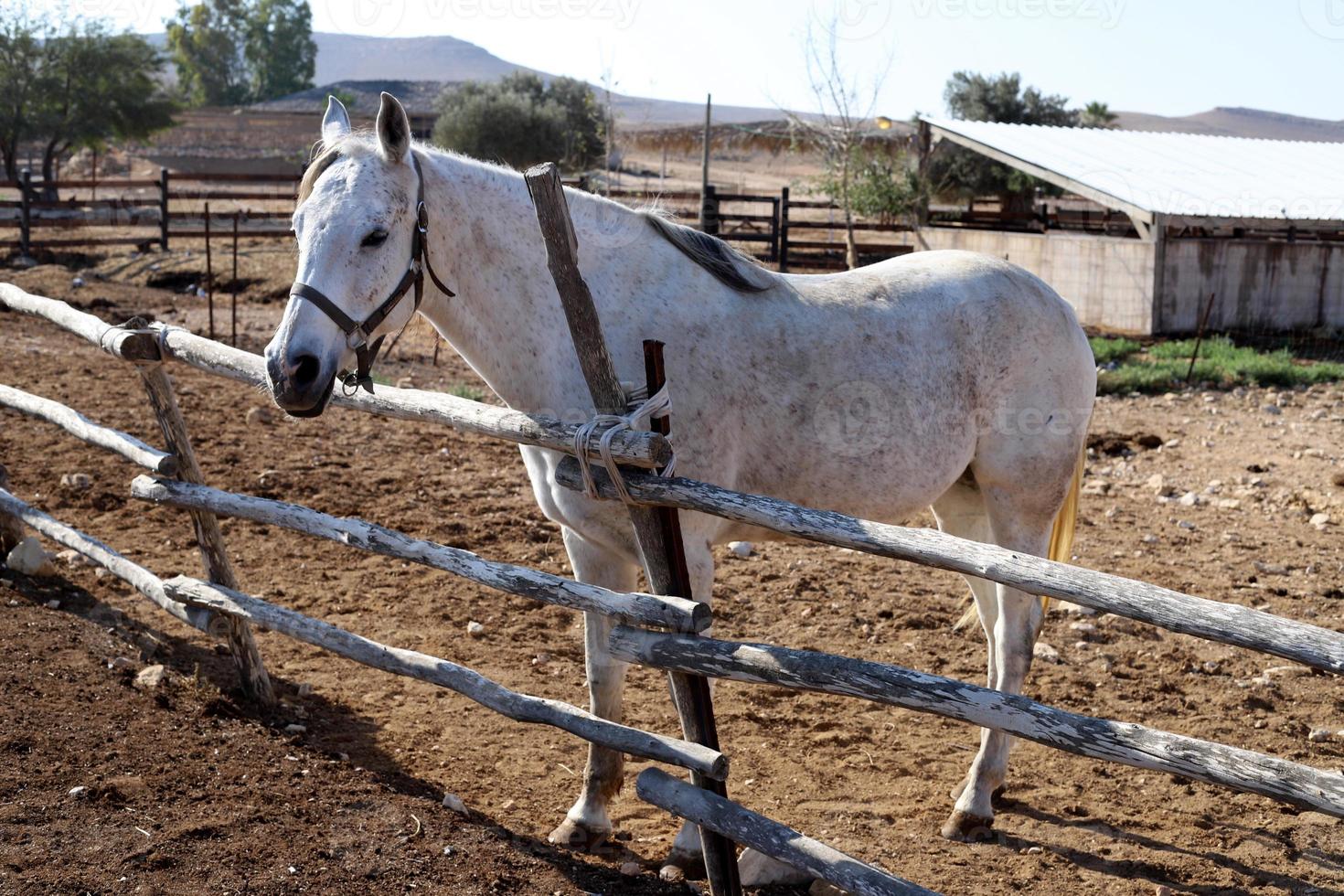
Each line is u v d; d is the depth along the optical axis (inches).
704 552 132.3
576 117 1494.8
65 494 259.3
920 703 94.4
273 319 584.1
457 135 1355.8
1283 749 171.0
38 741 138.8
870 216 933.8
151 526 246.5
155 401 160.1
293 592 217.6
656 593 113.1
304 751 148.6
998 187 1063.0
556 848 134.0
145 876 114.7
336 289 113.3
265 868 118.3
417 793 141.4
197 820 125.7
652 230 137.4
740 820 107.7
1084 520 298.7
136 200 856.3
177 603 163.2
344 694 176.2
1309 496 322.0
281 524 144.8
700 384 131.6
